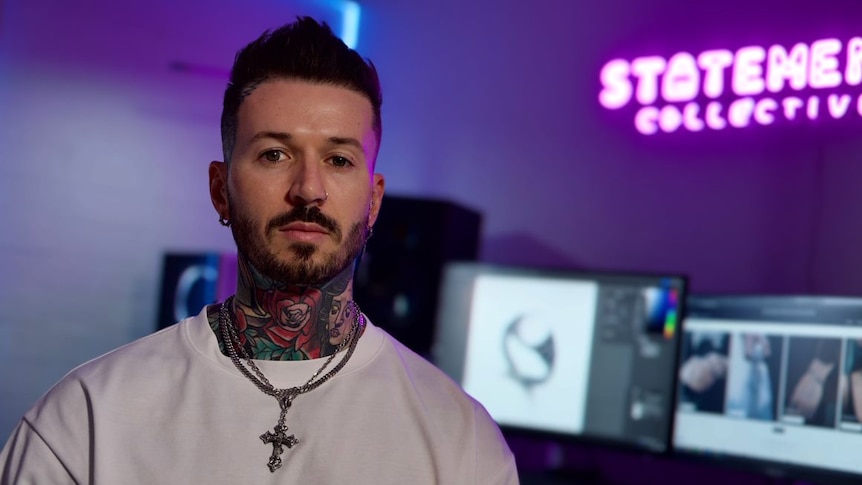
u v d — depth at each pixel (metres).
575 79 3.04
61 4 3.54
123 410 0.99
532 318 2.41
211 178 1.09
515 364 2.41
